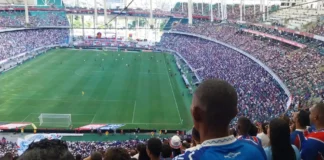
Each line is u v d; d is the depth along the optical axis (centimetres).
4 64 7900
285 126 545
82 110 4831
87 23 13950
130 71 7750
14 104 4988
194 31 11062
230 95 365
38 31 11400
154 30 12900
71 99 5338
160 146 685
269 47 7219
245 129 756
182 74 7431
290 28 6906
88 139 3884
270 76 5922
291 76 5181
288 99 4462
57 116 4447
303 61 5634
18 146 3152
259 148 367
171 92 6047
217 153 340
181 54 10000
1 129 3994
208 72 7169
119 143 3362
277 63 6056
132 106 5109
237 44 8381
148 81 6825
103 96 5584
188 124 4400
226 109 359
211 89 365
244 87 5622
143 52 11050
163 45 11738
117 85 6372
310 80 4775
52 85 6169
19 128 4012
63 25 12050
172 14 12912
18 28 10375
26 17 10738
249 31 8481
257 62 6700
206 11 13225
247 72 6488
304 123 723
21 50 9156
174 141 862
